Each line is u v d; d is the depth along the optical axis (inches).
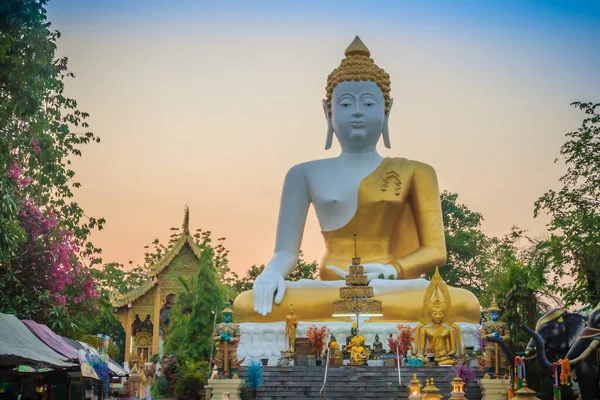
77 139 969.5
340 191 1206.3
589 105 1097.4
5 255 828.6
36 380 991.0
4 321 720.3
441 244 1178.6
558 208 1107.3
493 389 904.3
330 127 1259.2
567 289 1071.6
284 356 1031.6
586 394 666.2
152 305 2378.2
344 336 1096.8
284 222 1221.1
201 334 1471.5
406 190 1208.2
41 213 974.4
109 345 1608.0
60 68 926.4
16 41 686.5
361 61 1247.5
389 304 1102.4
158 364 1838.1
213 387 908.6
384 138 1254.3
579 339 678.5
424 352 1034.7
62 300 979.3
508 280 1079.6
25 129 880.9
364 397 897.5
